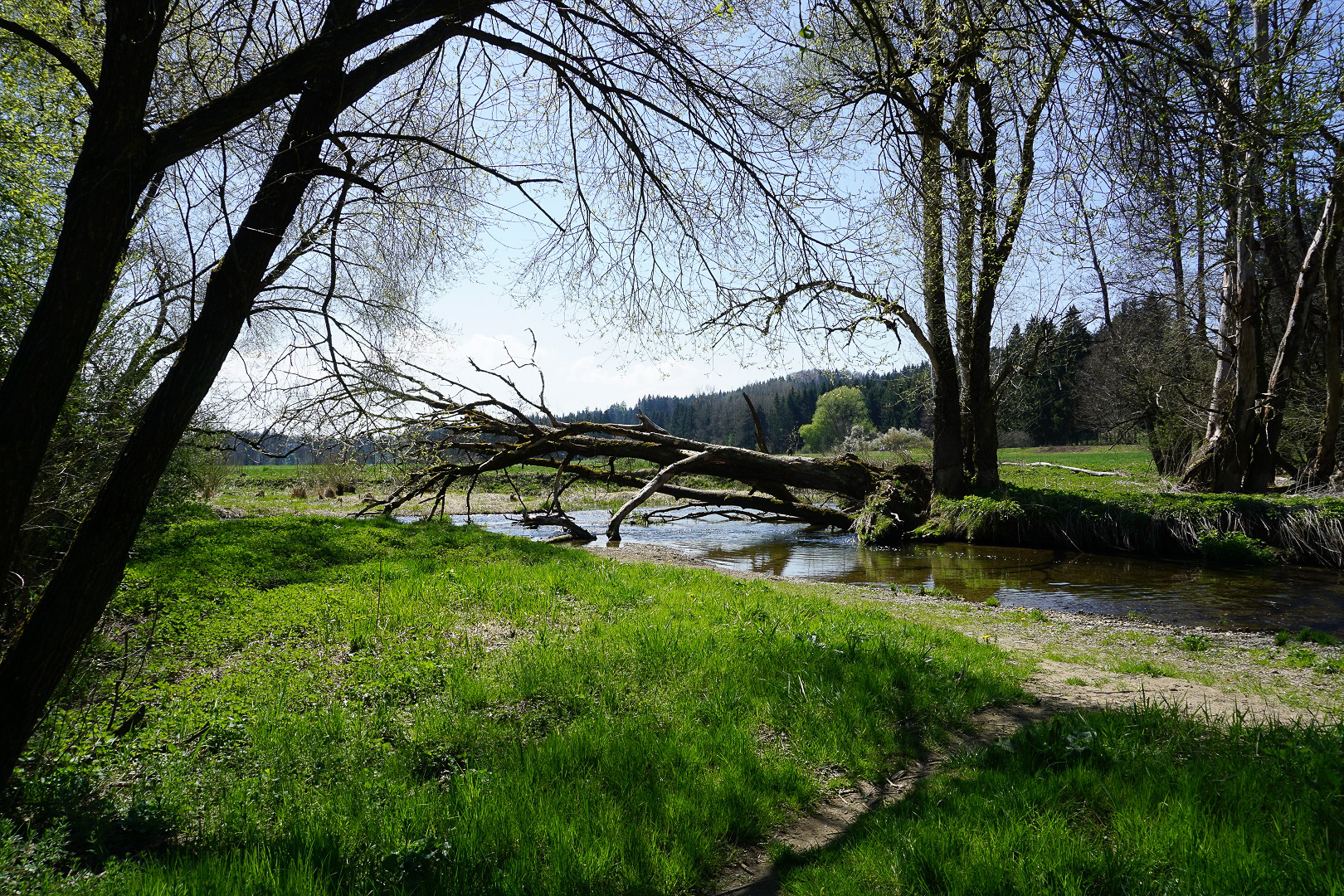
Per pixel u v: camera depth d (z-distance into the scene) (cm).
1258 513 2038
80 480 825
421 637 877
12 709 365
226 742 574
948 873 388
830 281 657
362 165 486
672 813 480
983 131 1041
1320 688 882
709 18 567
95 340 909
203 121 384
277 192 431
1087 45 551
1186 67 528
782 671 746
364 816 453
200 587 1141
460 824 440
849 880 407
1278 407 2462
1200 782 471
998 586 1720
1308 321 2769
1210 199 626
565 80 550
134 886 372
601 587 1168
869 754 607
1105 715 635
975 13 646
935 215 891
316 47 405
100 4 793
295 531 1634
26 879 374
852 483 2738
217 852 424
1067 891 362
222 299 410
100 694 683
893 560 2128
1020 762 545
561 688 690
